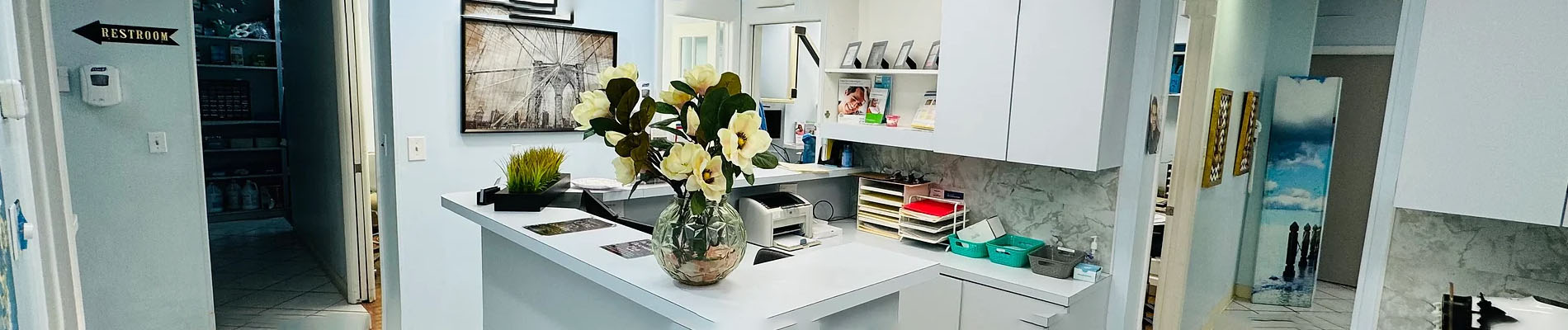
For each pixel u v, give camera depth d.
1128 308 2.72
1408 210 1.89
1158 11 2.47
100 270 2.66
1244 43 3.58
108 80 2.57
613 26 3.50
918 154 3.30
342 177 3.91
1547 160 1.48
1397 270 1.93
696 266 1.47
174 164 2.78
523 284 2.23
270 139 6.08
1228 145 3.68
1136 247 2.69
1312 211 4.27
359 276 4.03
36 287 1.44
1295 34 4.22
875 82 3.29
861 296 1.52
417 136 3.05
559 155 2.49
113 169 2.64
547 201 2.34
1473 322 1.67
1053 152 2.52
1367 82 4.49
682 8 3.67
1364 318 2.00
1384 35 4.23
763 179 3.02
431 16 3.02
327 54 4.10
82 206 2.59
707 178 1.37
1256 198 4.35
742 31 3.73
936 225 2.99
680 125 1.51
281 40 5.79
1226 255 4.08
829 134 3.32
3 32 1.37
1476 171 1.58
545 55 3.31
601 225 2.11
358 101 3.88
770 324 1.34
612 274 1.61
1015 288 2.55
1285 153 4.29
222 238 5.48
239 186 6.14
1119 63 2.44
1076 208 2.80
